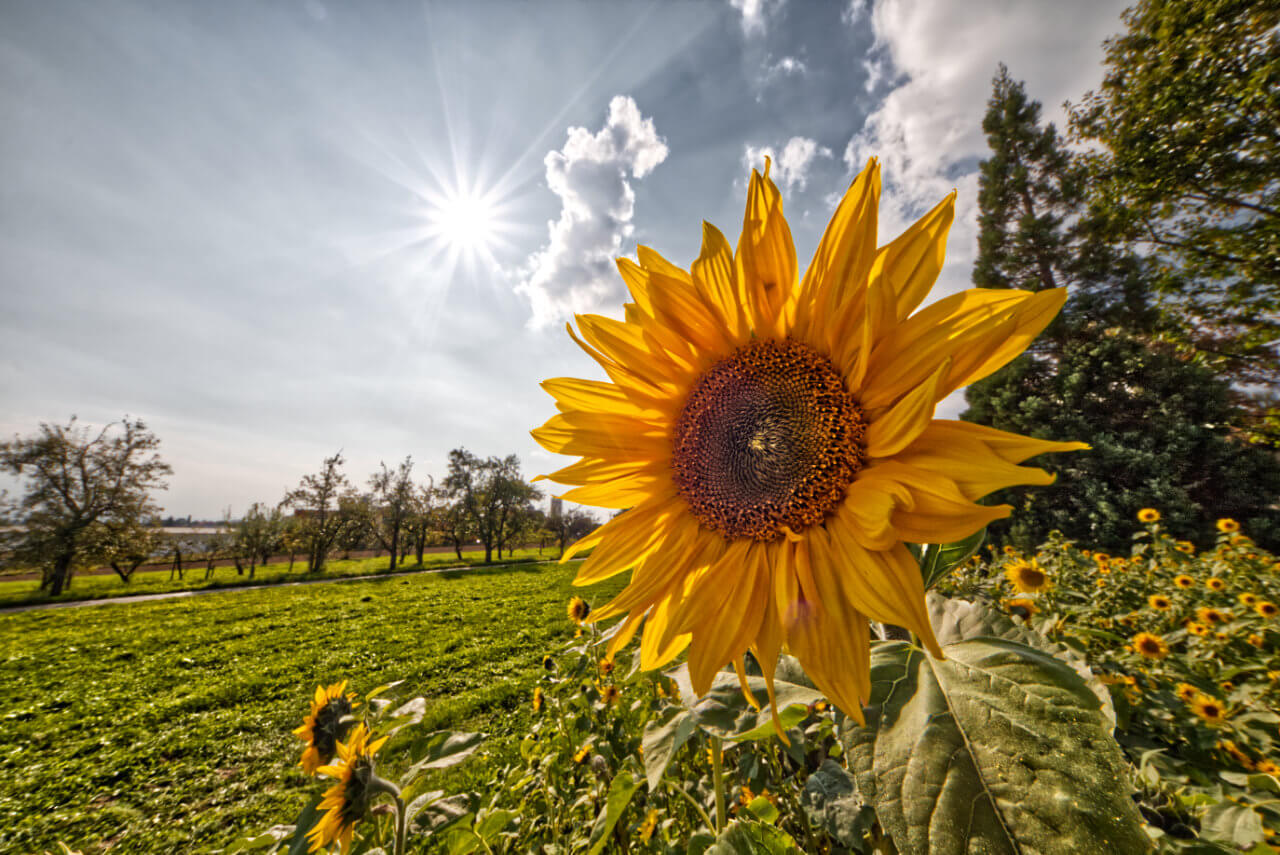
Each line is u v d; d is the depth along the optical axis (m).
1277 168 12.05
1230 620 3.60
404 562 52.59
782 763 2.01
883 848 1.19
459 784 4.52
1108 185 15.29
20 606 28.88
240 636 15.44
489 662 10.36
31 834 5.18
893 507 0.78
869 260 0.96
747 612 0.98
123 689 10.41
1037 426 19.33
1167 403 17.45
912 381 0.87
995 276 25.88
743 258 1.11
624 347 1.26
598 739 3.03
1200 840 1.24
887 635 1.03
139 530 39.38
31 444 36.56
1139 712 2.34
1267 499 15.46
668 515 1.20
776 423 1.03
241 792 5.75
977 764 0.69
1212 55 12.63
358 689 9.27
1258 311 12.81
